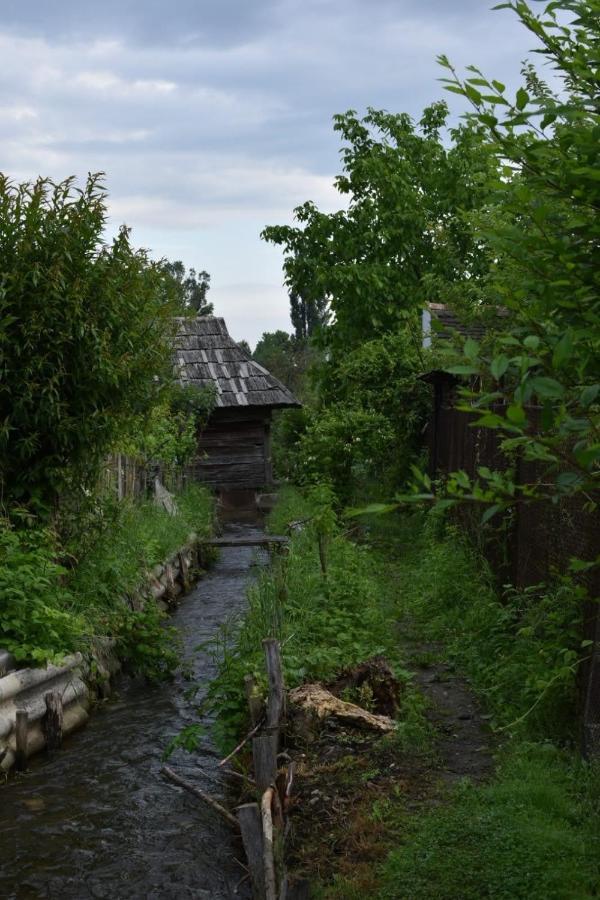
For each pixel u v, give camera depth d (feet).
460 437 42.86
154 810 19.40
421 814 16.71
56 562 30.94
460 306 33.58
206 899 15.71
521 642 23.52
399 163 96.99
